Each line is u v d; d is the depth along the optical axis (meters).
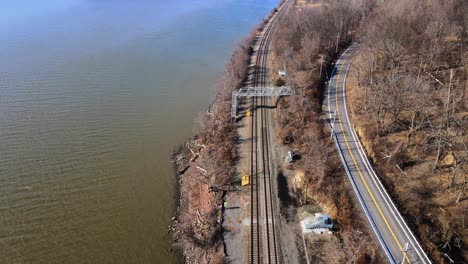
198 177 87.06
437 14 104.62
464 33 104.69
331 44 137.88
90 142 100.00
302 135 92.38
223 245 67.19
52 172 89.06
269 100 113.81
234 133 99.50
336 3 155.12
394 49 99.56
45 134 102.44
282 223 70.62
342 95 108.06
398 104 85.44
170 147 100.50
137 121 110.69
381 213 68.19
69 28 194.00
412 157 79.06
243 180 81.31
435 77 97.06
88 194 83.56
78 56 156.25
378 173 77.94
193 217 75.94
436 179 72.88
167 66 149.38
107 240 72.81
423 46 101.81
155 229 75.50
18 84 129.50
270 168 84.81
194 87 133.12
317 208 73.31
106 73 140.50
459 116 82.00
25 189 83.81
